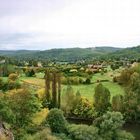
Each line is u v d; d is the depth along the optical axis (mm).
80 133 100312
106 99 151875
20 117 86312
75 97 154500
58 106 153750
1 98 80938
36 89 172625
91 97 168875
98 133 105000
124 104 149750
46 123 100938
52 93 156000
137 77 161000
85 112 151750
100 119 108000
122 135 105875
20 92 93375
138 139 121125
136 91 154875
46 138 83500
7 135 45406
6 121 72062
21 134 77312
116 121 105938
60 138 95812
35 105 97125
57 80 157125
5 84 173250
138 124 143750
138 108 148125
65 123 104625
